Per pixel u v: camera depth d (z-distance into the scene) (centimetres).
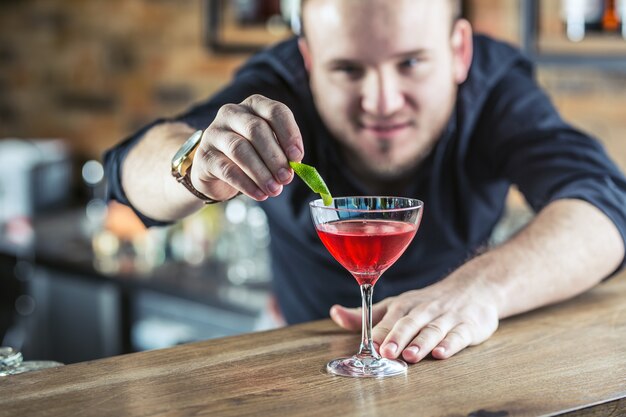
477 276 106
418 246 141
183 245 248
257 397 83
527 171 128
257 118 89
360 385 85
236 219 242
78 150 355
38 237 274
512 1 249
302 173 88
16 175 323
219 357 95
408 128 125
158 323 238
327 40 120
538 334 100
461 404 81
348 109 124
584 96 257
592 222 113
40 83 365
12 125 378
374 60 119
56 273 248
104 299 244
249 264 234
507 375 88
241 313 202
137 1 328
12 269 279
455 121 135
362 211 86
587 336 100
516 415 78
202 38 309
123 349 242
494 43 144
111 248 249
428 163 136
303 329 105
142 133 118
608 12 246
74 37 351
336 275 144
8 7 371
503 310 103
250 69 142
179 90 320
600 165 123
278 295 156
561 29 247
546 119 132
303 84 138
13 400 83
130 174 114
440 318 97
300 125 138
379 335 97
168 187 106
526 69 146
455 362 92
